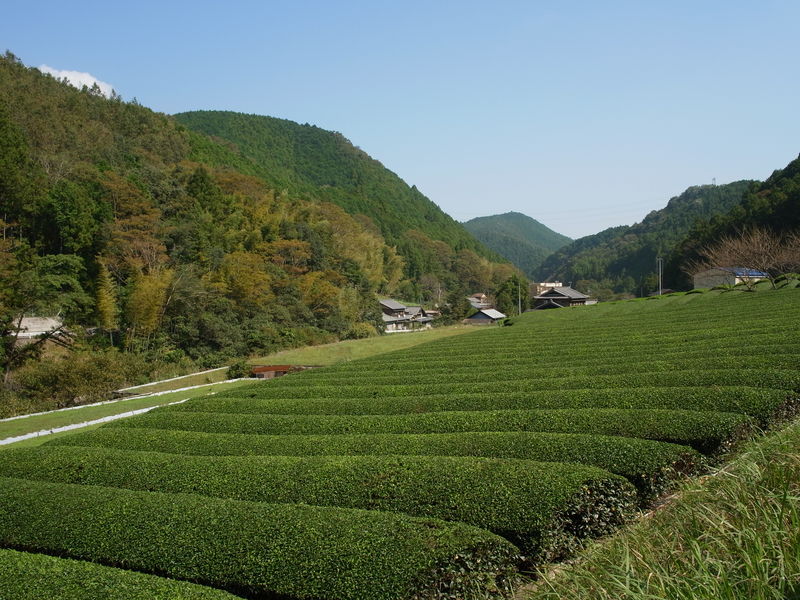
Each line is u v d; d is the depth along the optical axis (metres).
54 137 75.62
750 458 9.25
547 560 9.80
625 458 12.24
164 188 73.00
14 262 43.16
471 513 10.52
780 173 94.19
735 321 35.00
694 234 103.62
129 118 97.75
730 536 6.59
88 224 55.91
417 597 8.17
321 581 8.63
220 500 11.40
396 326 95.06
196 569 9.57
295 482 12.71
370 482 12.09
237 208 82.75
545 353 31.83
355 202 161.88
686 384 18.80
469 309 103.56
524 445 13.76
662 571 6.48
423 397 21.27
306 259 81.12
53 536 10.87
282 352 57.69
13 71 87.25
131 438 18.33
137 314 50.00
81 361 38.62
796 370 17.70
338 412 21.64
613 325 42.88
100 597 7.88
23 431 27.98
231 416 20.67
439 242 164.38
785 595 5.62
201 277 58.97
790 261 61.72
